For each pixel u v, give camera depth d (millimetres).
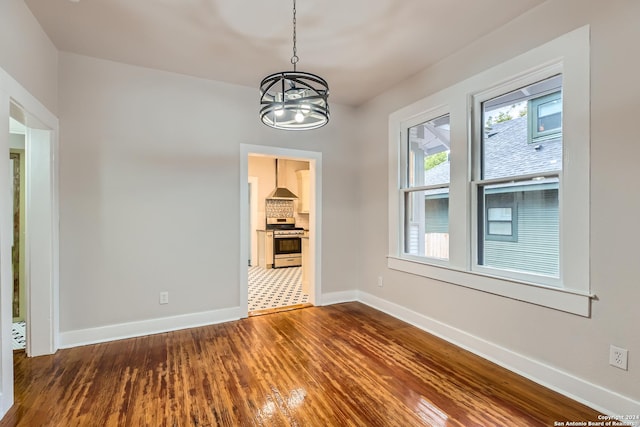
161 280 3254
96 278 2986
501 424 1812
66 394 2098
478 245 2811
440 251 3203
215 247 3506
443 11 2314
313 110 2041
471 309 2771
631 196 1825
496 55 2561
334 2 2203
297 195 7980
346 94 3939
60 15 2328
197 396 2080
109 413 1903
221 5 2232
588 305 1993
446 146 3131
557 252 2250
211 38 2662
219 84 3521
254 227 7645
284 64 3129
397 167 3666
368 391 2145
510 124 2561
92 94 2973
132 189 3129
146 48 2822
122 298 3090
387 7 2266
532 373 2297
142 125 3170
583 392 2016
